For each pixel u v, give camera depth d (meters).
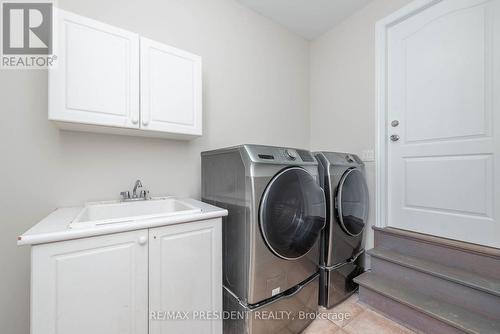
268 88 2.42
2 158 1.23
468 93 1.63
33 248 0.81
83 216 1.18
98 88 1.19
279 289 1.32
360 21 2.28
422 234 1.84
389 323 1.53
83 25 1.16
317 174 1.58
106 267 0.94
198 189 1.89
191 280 1.17
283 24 2.52
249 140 2.25
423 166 1.86
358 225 1.95
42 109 1.32
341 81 2.46
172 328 1.11
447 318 1.31
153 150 1.68
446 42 1.73
